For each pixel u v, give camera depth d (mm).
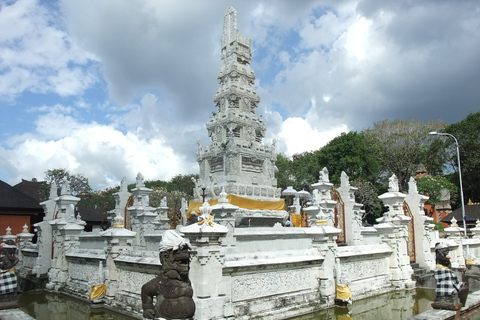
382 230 20172
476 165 54500
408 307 15945
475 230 31906
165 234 7219
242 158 25562
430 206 54750
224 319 11836
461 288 12508
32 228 39281
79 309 16953
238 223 22531
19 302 18812
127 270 15883
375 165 57438
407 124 60250
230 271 12477
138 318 14227
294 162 65312
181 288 6871
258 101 28156
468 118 57188
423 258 21922
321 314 14422
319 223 16062
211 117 27562
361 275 17922
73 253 20422
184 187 75062
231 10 28797
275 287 13945
